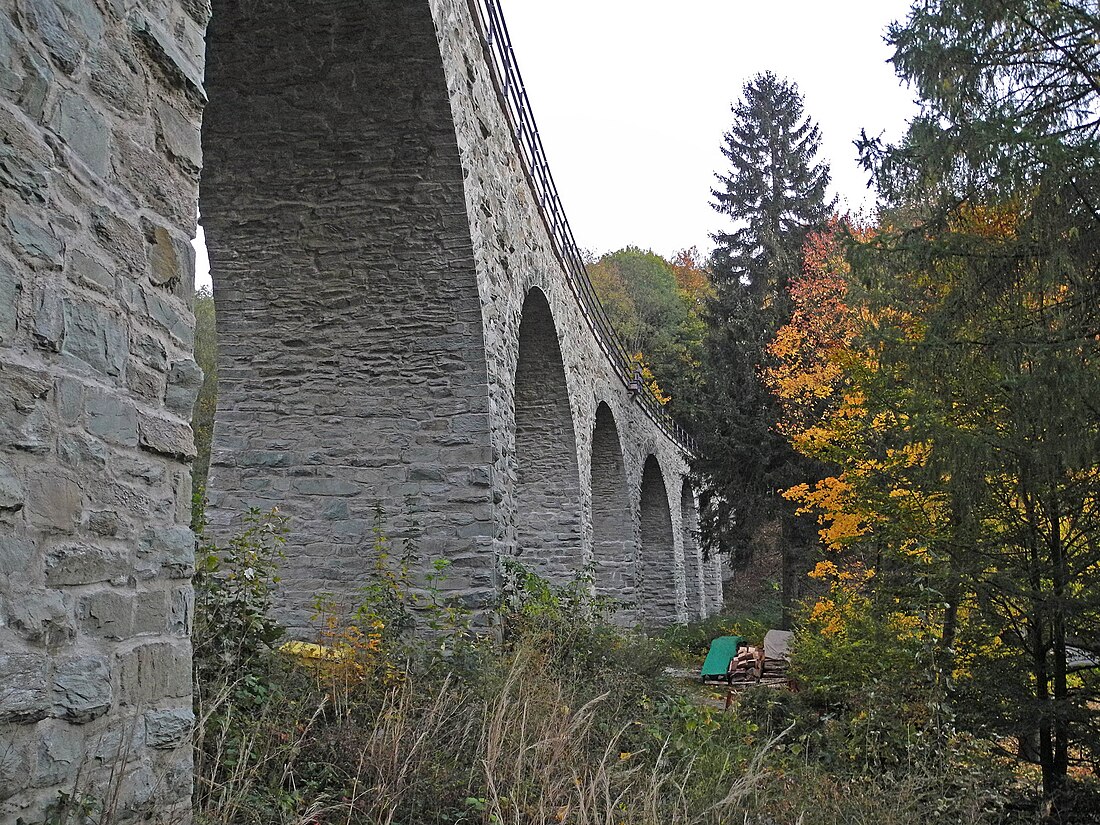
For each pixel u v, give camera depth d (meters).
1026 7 8.39
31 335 2.78
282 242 8.96
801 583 23.97
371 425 9.24
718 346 26.06
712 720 8.36
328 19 7.34
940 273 8.80
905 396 10.28
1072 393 7.64
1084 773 8.49
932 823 6.07
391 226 8.77
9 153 2.72
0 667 2.58
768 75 31.61
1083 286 8.20
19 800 2.62
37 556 2.75
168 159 3.52
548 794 4.78
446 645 7.22
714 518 25.05
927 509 10.35
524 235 11.37
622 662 9.34
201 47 3.77
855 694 8.70
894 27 9.03
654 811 4.94
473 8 8.77
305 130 8.27
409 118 8.12
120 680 3.06
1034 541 8.89
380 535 8.45
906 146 9.15
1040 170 8.02
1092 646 8.50
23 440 2.72
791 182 30.89
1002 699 8.42
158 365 3.39
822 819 5.85
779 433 23.28
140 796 3.11
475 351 9.12
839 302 17.58
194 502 6.86
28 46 2.82
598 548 20.31
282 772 4.59
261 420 9.37
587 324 16.22
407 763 4.78
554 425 14.45
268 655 5.73
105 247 3.13
